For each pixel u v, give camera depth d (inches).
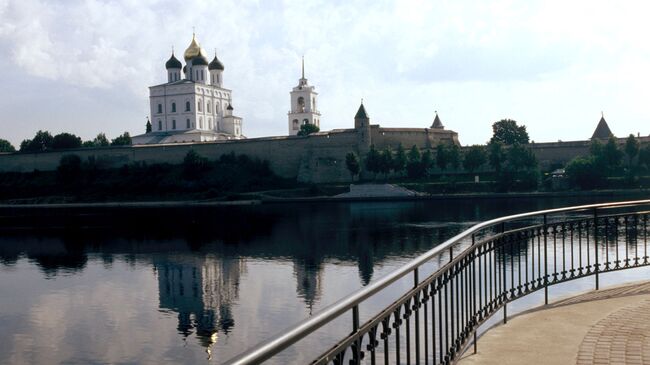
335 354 141.5
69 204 4313.5
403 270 180.1
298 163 4822.8
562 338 275.0
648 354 245.4
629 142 4035.4
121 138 6259.8
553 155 4525.1
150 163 4896.7
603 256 1033.5
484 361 249.0
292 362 794.8
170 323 1150.3
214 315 1197.1
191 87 5797.2
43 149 5241.1
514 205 3161.9
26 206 4291.3
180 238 2353.6
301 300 1306.6
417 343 202.8
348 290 1382.9
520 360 248.2
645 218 415.5
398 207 3368.6
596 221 392.5
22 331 1116.5
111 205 4217.5
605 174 3821.4
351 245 2015.3
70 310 1272.1
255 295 1365.7
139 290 1455.5
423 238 2101.4
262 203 4028.1
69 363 936.9
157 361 938.7
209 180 4532.5
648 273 834.8
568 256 1050.7
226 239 2288.4
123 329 1116.5
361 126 4719.5
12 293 1444.4
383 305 1037.8
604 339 268.5
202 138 5684.1
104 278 1614.2
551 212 363.6
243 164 4822.8
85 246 2194.9
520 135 5408.5
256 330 1092.5
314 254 1876.2
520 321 307.3
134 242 2273.6
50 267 1788.9
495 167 4343.0
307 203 3946.9
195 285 1493.6
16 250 2117.4
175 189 4458.7
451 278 243.1
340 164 4741.6
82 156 4965.6
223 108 6323.8
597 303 337.7
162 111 5890.8
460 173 4507.9
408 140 5088.6
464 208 3120.1
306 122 6328.7
